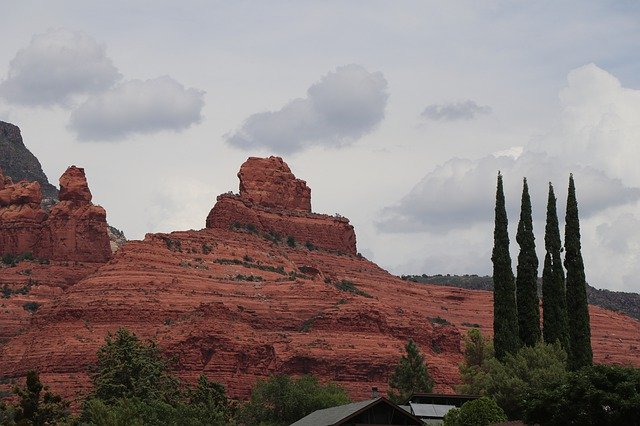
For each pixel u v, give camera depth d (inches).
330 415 7175.2
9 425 7765.8
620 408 5846.5
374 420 7003.0
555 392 6043.3
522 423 6451.8
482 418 7253.9
